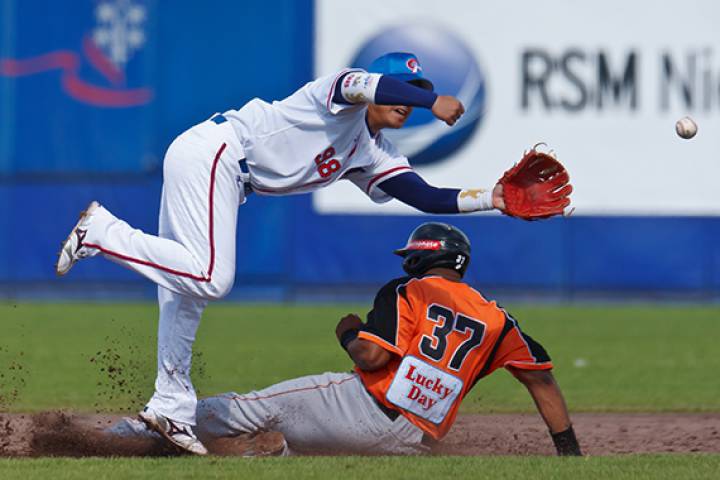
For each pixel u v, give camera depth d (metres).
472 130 49.53
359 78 15.69
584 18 49.75
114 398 24.80
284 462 14.84
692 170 49.53
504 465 14.52
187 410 16.28
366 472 13.98
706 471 14.22
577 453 16.23
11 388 26.64
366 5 49.97
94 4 50.62
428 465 14.54
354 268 50.03
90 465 14.70
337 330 16.23
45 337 38.25
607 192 49.75
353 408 16.14
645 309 49.03
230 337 38.66
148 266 16.03
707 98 49.50
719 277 49.69
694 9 49.50
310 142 16.39
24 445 17.80
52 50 50.75
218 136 16.33
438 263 16.25
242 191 16.72
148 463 14.87
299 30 50.19
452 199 16.56
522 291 49.91
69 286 51.50
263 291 50.50
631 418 22.59
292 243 50.28
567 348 36.38
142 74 50.53
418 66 16.91
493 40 49.78
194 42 50.38
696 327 42.56
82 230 16.09
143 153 50.56
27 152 50.88
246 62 50.34
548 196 15.71
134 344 36.62
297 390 16.45
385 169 17.16
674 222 49.69
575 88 49.72
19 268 51.22
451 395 15.85
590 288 49.97
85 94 50.69
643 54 49.66
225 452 16.73
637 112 49.69
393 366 15.96
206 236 16.16
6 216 51.03
